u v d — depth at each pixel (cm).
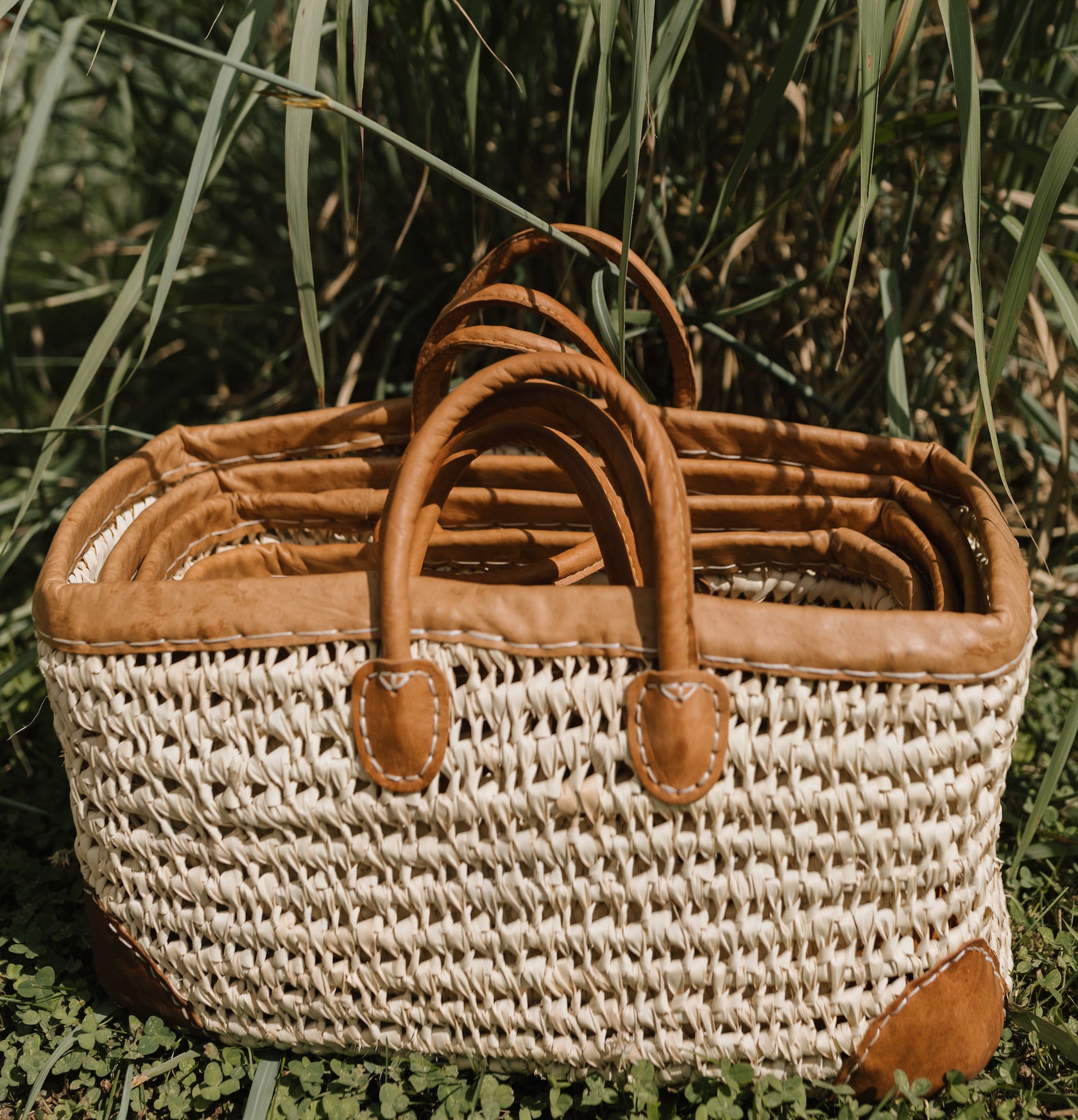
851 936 70
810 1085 75
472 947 74
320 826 73
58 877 102
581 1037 75
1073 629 132
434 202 150
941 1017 72
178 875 78
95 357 91
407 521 68
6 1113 80
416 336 162
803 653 65
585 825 71
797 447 98
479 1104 77
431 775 70
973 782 67
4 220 68
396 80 135
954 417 136
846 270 136
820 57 123
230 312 178
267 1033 81
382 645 68
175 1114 78
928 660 64
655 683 65
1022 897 97
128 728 74
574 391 75
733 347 132
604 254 90
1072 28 122
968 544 84
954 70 79
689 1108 77
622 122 124
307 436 106
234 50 81
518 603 68
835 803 67
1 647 140
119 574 83
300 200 83
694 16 87
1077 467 131
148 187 180
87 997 89
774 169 125
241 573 104
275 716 71
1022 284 79
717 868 70
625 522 85
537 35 121
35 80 168
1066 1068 79
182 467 103
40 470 92
